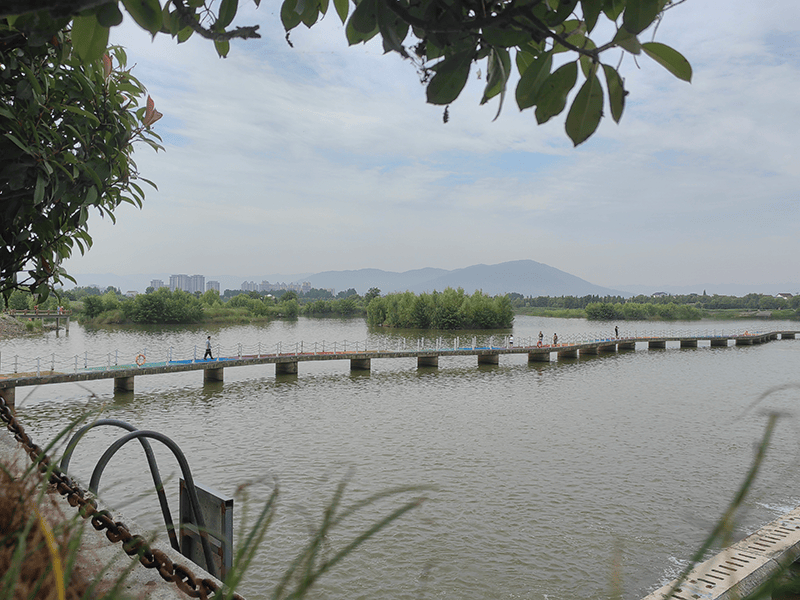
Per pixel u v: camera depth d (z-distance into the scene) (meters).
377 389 23.17
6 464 0.94
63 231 2.11
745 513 0.46
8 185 1.66
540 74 0.75
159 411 17.50
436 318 67.56
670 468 12.22
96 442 12.53
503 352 33.69
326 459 12.41
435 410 18.58
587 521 9.20
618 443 14.38
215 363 23.70
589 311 105.44
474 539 8.41
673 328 78.25
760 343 53.81
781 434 14.82
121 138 2.08
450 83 0.76
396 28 0.79
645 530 8.84
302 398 20.59
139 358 22.28
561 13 0.73
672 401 20.73
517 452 13.38
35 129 1.65
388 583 7.09
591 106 0.72
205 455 12.43
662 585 7.13
